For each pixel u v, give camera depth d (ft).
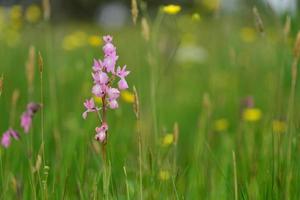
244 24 34.22
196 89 28.50
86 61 24.53
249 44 32.40
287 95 21.53
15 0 54.80
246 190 12.62
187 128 21.27
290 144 13.44
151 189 12.62
